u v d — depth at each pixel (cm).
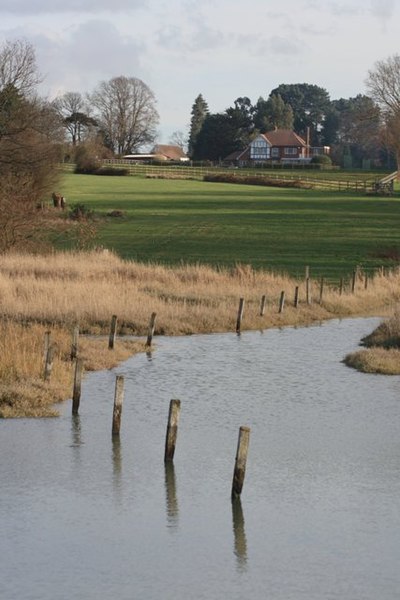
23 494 4044
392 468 4469
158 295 9644
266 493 4119
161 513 3862
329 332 8712
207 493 4100
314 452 4709
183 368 6775
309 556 3472
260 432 5056
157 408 5556
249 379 6412
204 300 9631
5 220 11981
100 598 3123
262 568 3366
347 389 6103
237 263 13200
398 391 6050
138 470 4378
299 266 13338
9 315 7969
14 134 15212
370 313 10269
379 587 3228
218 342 8012
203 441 4875
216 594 3167
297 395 5931
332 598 3150
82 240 13975
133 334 8138
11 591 3164
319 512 3900
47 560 3400
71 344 6881
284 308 9669
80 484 4175
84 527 3700
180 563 3397
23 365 5903
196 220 19125
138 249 14962
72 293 8875
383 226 18212
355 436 4994
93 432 4988
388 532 3697
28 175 14038
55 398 5616
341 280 11025
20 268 10400
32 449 4672
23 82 15475
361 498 4066
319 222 18800
